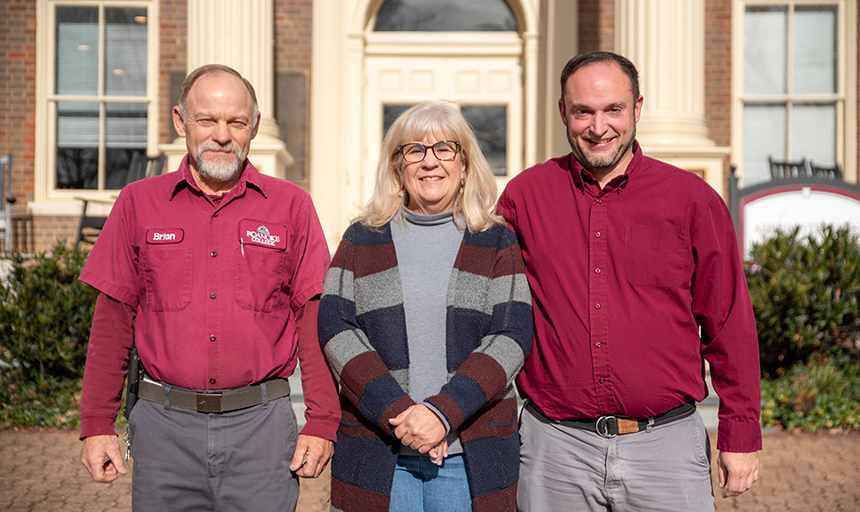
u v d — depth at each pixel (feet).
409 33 25.79
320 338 6.84
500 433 6.72
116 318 7.07
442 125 6.98
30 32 25.86
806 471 13.76
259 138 21.35
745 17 25.96
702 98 20.48
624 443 6.81
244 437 6.79
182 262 6.82
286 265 7.13
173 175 7.19
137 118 26.03
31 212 25.48
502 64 25.82
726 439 6.89
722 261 6.77
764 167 26.03
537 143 25.21
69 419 16.37
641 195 6.90
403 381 6.61
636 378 6.73
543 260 7.10
